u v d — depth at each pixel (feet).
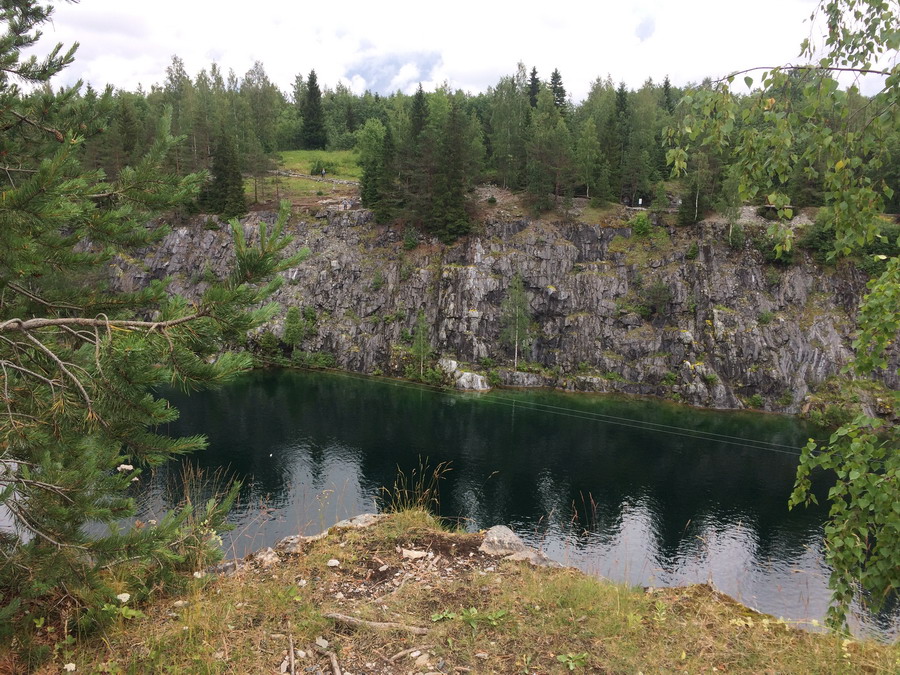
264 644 18.70
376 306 251.60
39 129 25.58
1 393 17.29
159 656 17.17
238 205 269.03
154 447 18.29
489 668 17.76
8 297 19.08
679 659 18.11
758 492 128.77
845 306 215.10
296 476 126.52
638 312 229.04
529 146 250.57
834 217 19.49
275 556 26.05
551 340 234.58
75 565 18.65
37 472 17.56
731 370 211.00
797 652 18.57
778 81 18.45
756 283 222.48
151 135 253.85
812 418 189.06
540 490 127.44
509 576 24.30
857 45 17.62
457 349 232.94
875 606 17.58
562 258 241.55
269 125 383.45
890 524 15.96
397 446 152.76
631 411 194.90
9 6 27.71
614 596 22.17
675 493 127.54
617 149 265.75
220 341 17.20
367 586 23.27
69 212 15.97
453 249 247.91
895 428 16.78
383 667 17.89
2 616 16.90
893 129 17.89
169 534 20.48
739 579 89.04
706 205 238.48
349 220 269.03
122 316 19.15
